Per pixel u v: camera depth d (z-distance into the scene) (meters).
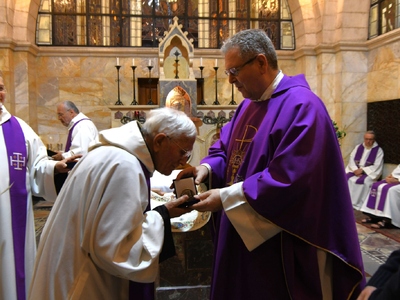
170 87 6.12
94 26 7.71
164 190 3.06
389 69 6.56
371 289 1.20
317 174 1.59
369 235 4.90
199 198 1.69
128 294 1.65
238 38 1.77
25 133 2.68
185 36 6.51
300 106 1.67
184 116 1.62
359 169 6.43
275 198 1.56
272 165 1.60
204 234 2.82
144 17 7.87
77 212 1.51
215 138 6.38
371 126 7.07
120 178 1.46
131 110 6.59
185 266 2.81
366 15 7.16
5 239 2.46
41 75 7.47
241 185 1.66
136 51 7.60
